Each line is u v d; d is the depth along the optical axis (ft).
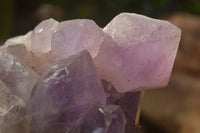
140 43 0.47
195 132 1.54
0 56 0.50
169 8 2.62
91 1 2.56
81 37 0.46
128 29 0.48
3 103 0.44
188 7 2.69
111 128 0.40
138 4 2.37
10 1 2.06
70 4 2.72
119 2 2.42
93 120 0.41
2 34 2.06
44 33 0.49
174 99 1.78
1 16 2.03
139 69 0.48
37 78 0.47
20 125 0.43
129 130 0.48
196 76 2.12
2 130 0.43
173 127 1.64
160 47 0.47
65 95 0.42
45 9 2.84
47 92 0.42
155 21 0.49
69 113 0.42
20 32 2.58
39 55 0.49
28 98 0.45
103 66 0.48
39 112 0.42
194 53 2.19
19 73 0.45
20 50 0.50
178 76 2.07
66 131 0.42
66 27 0.47
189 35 2.28
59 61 0.45
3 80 0.45
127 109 0.49
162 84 0.49
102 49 0.47
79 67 0.43
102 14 2.49
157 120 1.70
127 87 0.48
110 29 0.49
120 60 0.47
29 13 2.86
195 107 1.70
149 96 1.85
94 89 0.43
